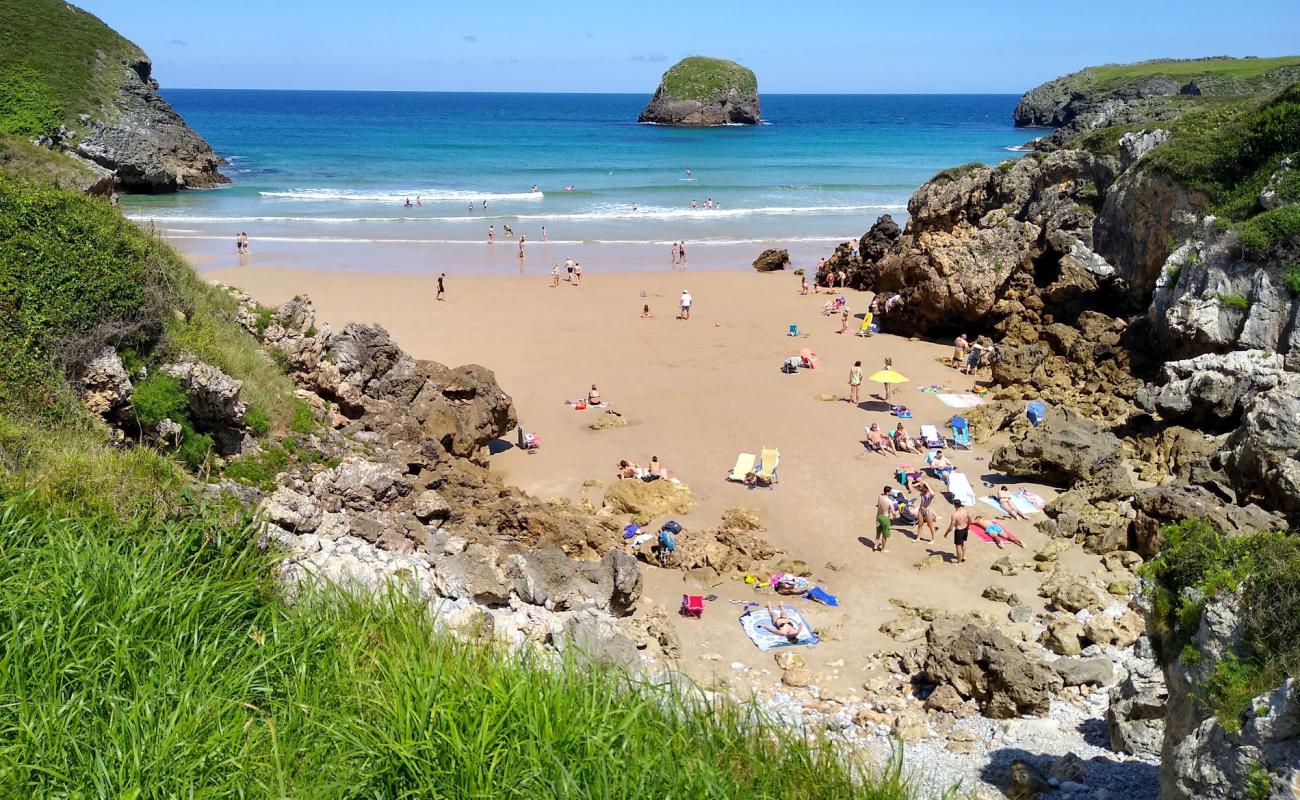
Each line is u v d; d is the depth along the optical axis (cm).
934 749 1461
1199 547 1040
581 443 2956
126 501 1188
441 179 9712
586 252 6147
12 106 8206
